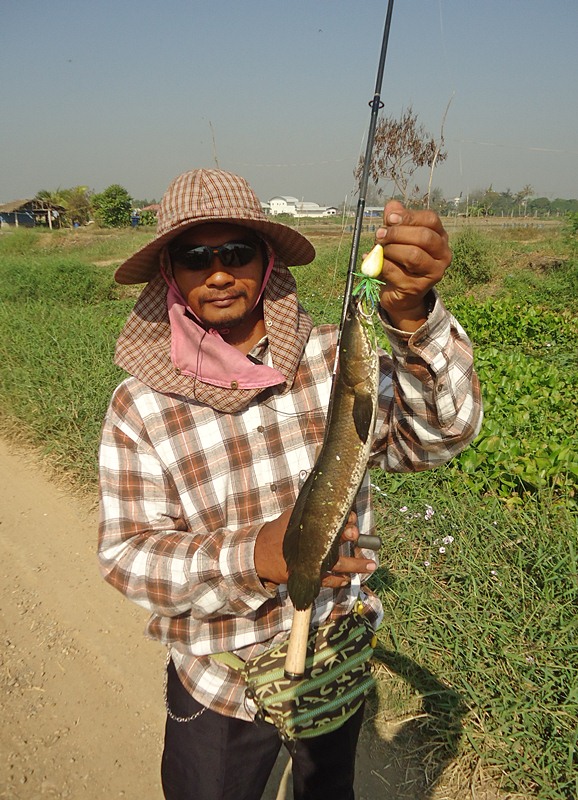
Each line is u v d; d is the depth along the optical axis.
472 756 3.22
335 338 2.04
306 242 1.90
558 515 4.80
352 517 1.77
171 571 1.75
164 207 1.86
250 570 1.67
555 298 15.99
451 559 4.32
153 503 1.90
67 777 3.43
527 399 7.03
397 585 4.14
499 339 11.30
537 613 3.81
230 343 2.02
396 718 3.49
